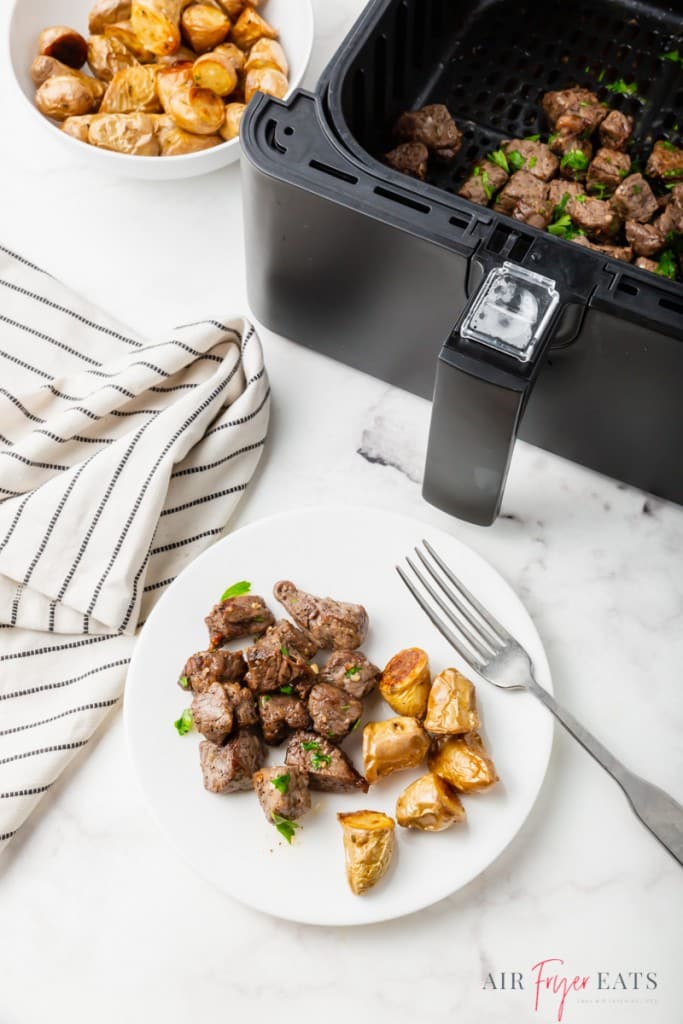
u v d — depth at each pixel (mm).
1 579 1115
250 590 1093
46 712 1073
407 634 1078
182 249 1290
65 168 1330
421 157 1170
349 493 1175
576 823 1023
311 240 1065
